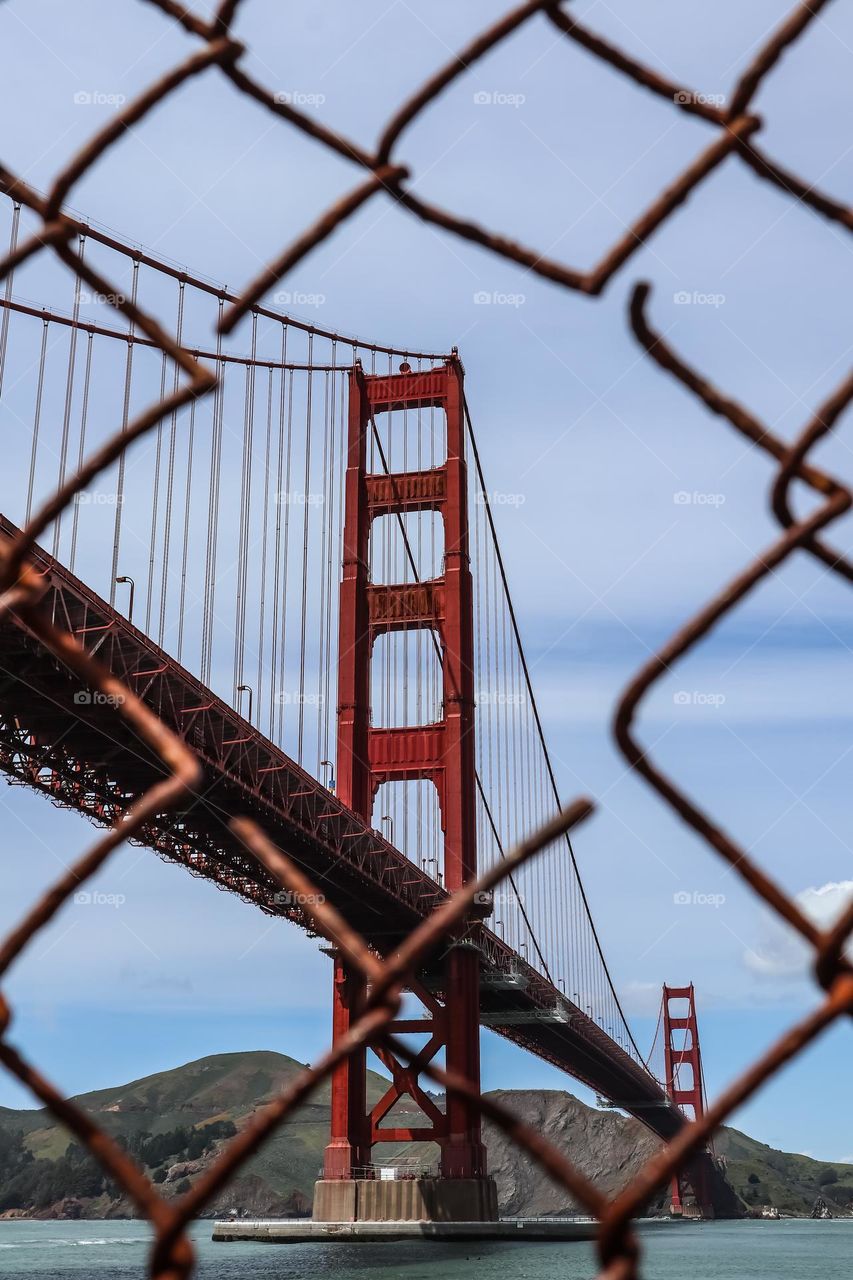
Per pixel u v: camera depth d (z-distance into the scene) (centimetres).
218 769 5031
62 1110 200
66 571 4141
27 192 243
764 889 217
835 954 208
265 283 246
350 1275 4862
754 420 235
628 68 240
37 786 4781
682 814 219
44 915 210
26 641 3947
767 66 234
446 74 245
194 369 236
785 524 227
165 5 242
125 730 4503
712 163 238
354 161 248
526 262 248
